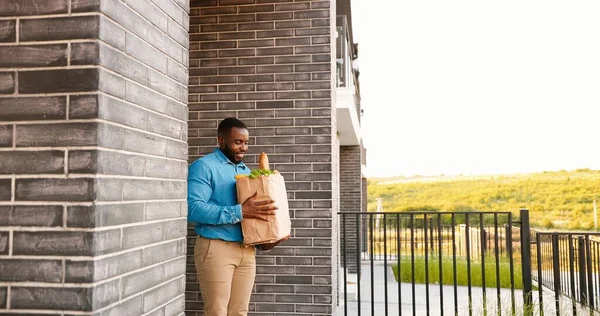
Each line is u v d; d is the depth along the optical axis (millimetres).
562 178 31219
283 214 2521
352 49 9562
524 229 3914
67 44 1216
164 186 1598
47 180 1190
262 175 2471
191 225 3605
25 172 1198
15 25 1233
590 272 4000
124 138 1329
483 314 3590
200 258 2535
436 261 9844
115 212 1272
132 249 1362
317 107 3549
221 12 3695
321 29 3588
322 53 3570
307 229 3506
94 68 1204
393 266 9664
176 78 1723
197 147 3625
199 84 3672
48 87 1211
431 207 34375
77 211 1176
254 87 3615
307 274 3479
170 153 1652
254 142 3588
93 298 1157
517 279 7770
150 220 1485
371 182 35906
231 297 2619
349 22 8891
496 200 32844
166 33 1643
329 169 3508
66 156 1191
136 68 1409
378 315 5105
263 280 3520
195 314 3543
